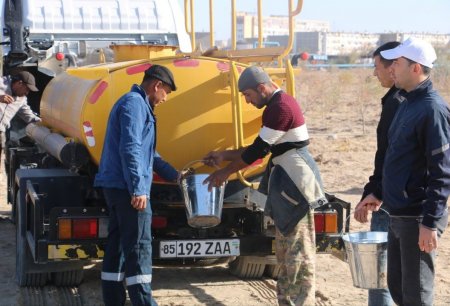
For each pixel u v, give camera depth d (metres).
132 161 5.83
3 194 12.56
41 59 10.20
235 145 6.71
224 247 6.68
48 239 6.45
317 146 17.09
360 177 13.65
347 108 26.62
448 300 6.91
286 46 7.06
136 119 5.90
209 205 6.23
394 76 5.01
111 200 6.02
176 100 6.76
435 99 4.87
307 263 6.01
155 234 6.88
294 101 6.04
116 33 10.72
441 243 8.95
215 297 7.10
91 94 6.66
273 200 6.06
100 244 6.47
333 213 6.79
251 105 6.88
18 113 9.71
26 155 9.08
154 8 10.92
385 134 5.59
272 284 7.55
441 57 37.94
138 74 6.72
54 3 10.54
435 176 4.79
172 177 6.45
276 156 6.06
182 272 7.98
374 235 5.68
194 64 6.84
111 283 6.18
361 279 5.52
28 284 7.25
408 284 5.04
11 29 9.93
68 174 7.19
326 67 66.81
